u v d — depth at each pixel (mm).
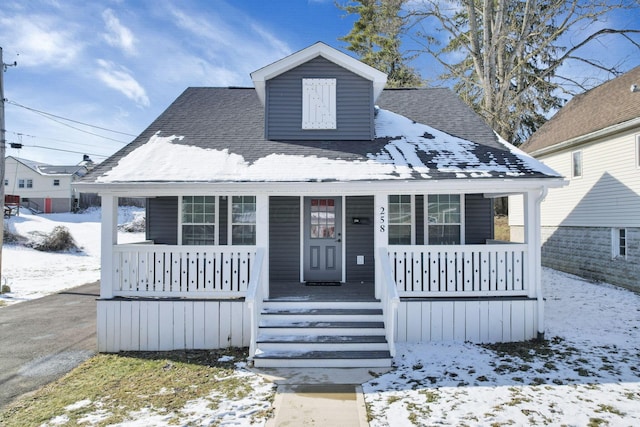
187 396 4934
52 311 9906
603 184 12328
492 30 18953
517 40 18938
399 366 5852
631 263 11188
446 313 6852
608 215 12125
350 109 8539
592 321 8250
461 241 9141
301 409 4543
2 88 12242
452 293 6930
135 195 7254
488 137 8695
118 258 6922
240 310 6754
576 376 5438
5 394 5129
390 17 20156
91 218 33375
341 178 6789
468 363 5934
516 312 6898
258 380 5402
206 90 10828
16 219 26234
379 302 6891
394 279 6938
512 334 6891
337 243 9086
